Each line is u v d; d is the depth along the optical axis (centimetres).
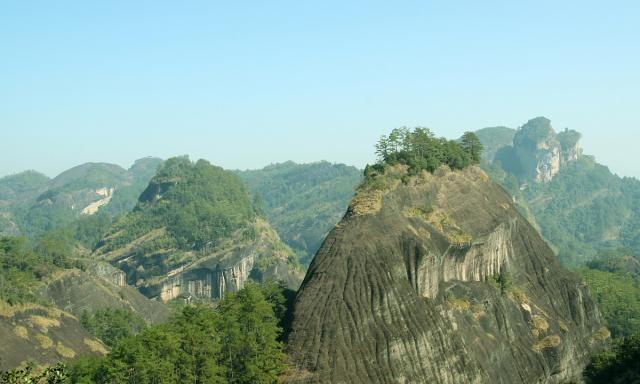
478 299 14650
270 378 11050
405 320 12506
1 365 12794
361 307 12206
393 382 11556
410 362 12025
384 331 12100
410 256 13525
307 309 12175
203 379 10844
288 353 11662
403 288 12938
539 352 14862
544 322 15575
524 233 17800
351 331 11888
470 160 18188
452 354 12781
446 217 15288
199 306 14012
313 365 11256
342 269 12725
